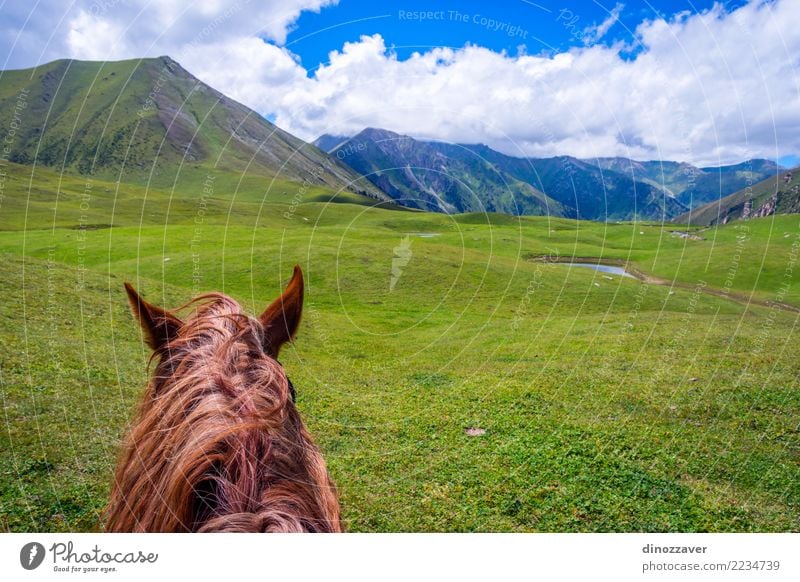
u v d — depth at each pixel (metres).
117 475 2.37
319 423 11.81
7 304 17.39
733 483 9.32
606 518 8.05
